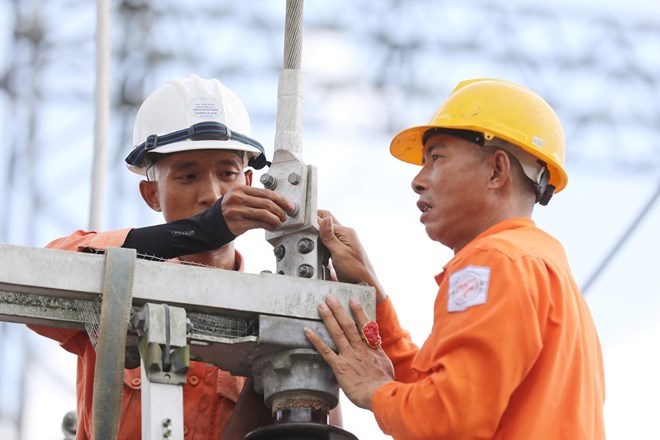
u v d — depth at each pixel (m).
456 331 10.36
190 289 10.59
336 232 11.60
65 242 12.02
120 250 10.42
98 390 10.16
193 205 12.93
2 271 10.27
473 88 11.46
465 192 11.23
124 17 28.98
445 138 11.37
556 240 11.05
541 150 11.25
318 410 10.89
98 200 17.41
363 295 11.04
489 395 10.19
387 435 10.59
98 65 18.25
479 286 10.42
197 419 12.03
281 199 11.34
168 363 10.24
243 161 13.20
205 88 13.23
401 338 11.91
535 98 11.47
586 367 10.69
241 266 12.80
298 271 11.34
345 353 10.84
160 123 13.10
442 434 10.22
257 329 10.80
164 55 28.95
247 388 11.45
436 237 11.37
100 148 17.72
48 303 10.52
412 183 11.46
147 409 10.18
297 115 11.57
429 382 10.36
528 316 10.31
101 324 10.24
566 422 10.41
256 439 10.76
